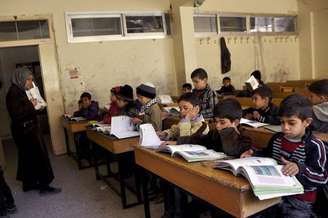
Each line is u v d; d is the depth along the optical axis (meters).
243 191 1.15
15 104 3.07
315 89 2.09
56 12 5.01
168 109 3.41
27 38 4.88
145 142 2.04
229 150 1.60
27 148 3.24
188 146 1.75
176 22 5.82
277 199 1.30
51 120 5.06
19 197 3.26
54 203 3.04
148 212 2.27
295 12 7.66
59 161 4.65
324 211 1.54
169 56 5.99
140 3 5.66
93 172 3.97
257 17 7.07
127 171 3.08
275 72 7.44
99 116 4.45
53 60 5.03
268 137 1.89
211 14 6.38
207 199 1.38
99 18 5.35
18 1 4.76
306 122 1.41
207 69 6.40
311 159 1.39
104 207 2.85
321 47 7.46
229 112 1.65
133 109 3.25
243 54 6.89
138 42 5.68
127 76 5.61
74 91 5.20
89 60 5.29
